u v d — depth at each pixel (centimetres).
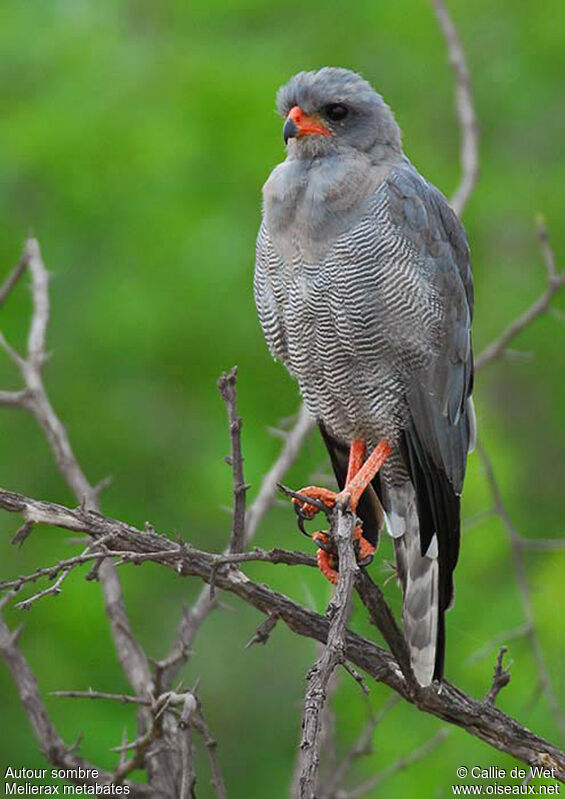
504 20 1645
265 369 1422
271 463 1373
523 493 1552
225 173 1440
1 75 1504
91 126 1434
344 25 1591
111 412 1427
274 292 980
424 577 959
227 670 1416
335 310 958
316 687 680
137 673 945
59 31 1523
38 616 1314
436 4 1198
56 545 1366
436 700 847
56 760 909
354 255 948
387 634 807
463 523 1291
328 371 979
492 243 1609
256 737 1402
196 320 1416
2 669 1302
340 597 739
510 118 1644
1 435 1426
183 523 1396
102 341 1402
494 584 1341
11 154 1421
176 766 882
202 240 1416
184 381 1430
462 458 980
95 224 1446
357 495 934
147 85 1475
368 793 1222
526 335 1584
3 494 801
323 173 959
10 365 1419
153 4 1557
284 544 1383
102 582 972
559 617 1293
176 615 1380
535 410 1630
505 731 851
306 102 980
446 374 966
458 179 1567
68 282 1436
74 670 1293
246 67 1482
